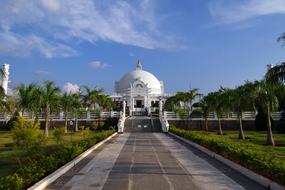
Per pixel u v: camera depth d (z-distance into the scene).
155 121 60.06
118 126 51.59
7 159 19.95
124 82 112.06
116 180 13.25
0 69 27.75
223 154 19.55
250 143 35.00
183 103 69.00
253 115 61.31
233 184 12.57
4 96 30.09
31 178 11.83
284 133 51.97
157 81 114.44
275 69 25.50
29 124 19.42
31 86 41.19
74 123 60.56
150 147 27.11
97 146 27.06
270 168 12.57
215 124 61.66
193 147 27.14
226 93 45.88
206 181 13.12
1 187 9.34
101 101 65.31
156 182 12.90
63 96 52.09
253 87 35.97
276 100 34.22
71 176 14.06
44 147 24.00
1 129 56.19
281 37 23.16
